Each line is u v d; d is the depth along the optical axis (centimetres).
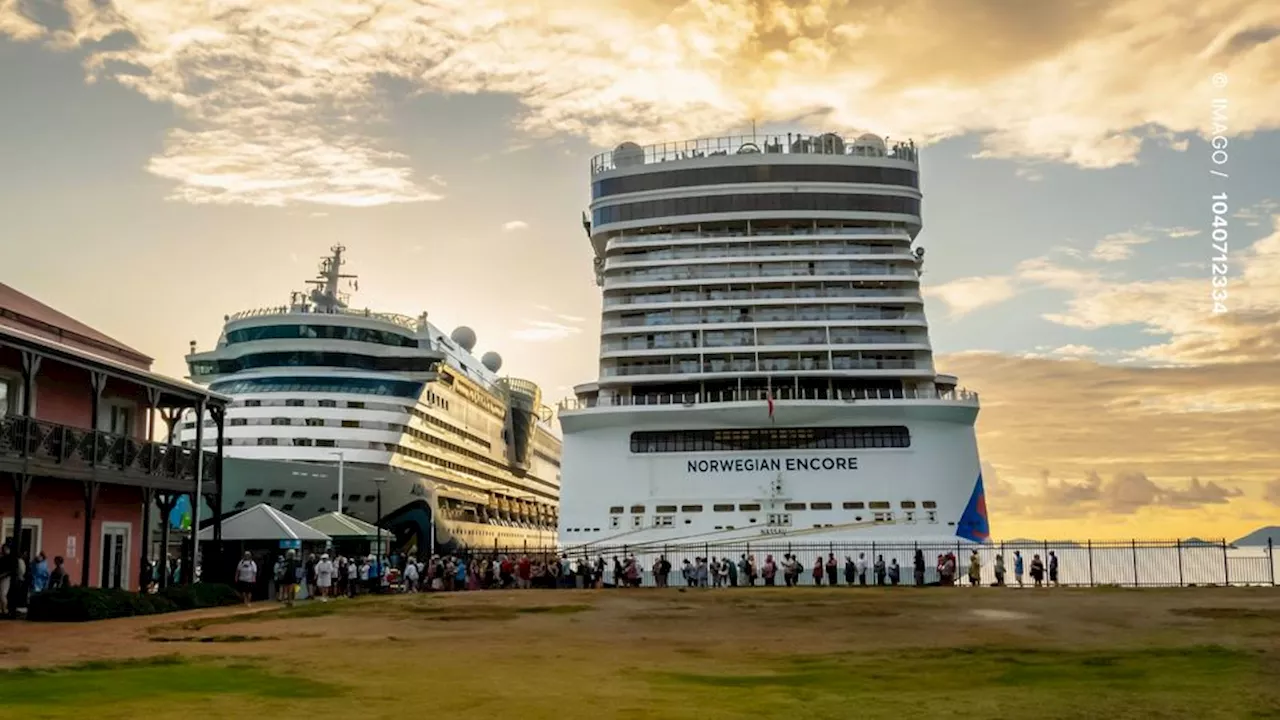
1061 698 1455
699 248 6228
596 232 6397
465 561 5347
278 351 6569
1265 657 1923
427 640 2269
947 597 3719
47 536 3188
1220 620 2719
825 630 2502
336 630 2497
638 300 6078
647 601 3566
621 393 5850
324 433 6338
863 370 5697
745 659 1933
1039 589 4319
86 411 3434
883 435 5459
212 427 6406
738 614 2980
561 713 1310
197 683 1557
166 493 3625
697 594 3994
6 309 3050
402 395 6750
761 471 5394
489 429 8969
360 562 4334
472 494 8356
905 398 5594
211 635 2358
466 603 3503
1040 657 1950
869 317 5912
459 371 7994
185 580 3850
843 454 5394
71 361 2972
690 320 5944
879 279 6016
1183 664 1830
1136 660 1891
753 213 6231
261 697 1423
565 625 2648
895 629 2520
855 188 6297
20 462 2744
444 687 1541
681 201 6291
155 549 5112
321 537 3975
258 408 6369
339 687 1532
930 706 1384
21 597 2827
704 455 5450
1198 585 4684
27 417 2781
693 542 5334
